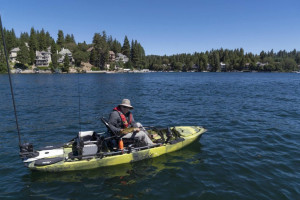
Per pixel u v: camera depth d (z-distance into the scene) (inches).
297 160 245.4
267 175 211.2
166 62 6732.3
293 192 181.8
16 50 3917.3
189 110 556.7
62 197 174.1
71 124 423.8
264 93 962.7
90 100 752.3
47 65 4055.1
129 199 171.8
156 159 249.9
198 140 308.3
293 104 648.4
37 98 796.0
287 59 6156.5
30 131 374.0
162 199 172.4
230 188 188.5
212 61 6220.5
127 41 5438.0
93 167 221.6
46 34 5319.9
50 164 208.8
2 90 1073.5
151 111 543.8
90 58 4473.4
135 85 1465.3
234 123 418.6
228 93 968.3
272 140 317.1
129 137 243.0
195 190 185.5
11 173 215.2
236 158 252.7
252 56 6496.1
